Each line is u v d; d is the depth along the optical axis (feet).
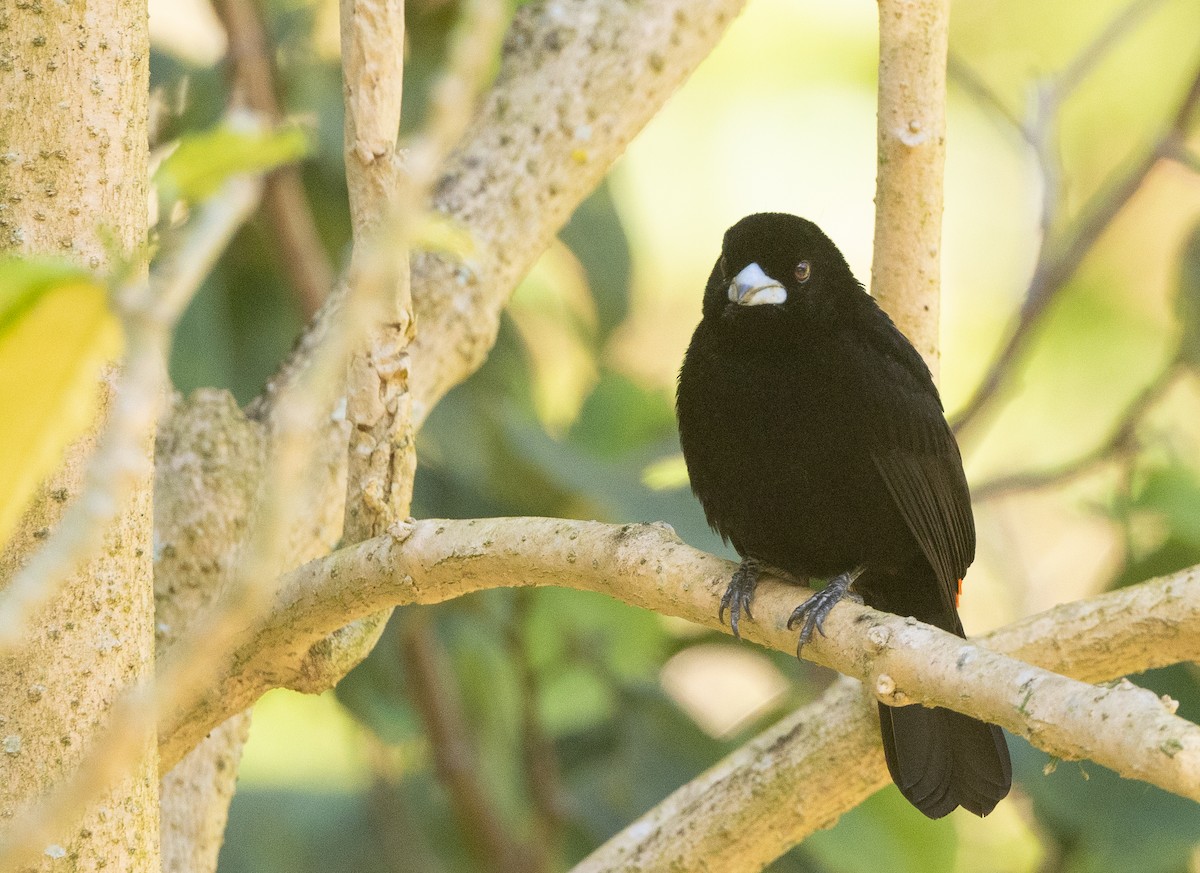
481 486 40.22
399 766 44.80
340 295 29.81
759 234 29.19
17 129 18.39
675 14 31.40
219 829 27.40
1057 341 59.82
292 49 40.47
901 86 26.96
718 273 30.07
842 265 29.71
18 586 9.75
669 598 21.21
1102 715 15.08
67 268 9.69
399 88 19.80
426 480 39.88
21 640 17.60
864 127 63.82
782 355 28.55
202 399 27.78
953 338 62.64
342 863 44.06
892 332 29.40
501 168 30.32
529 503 39.47
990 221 62.95
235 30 36.24
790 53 64.18
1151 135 56.70
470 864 44.09
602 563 21.36
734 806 25.93
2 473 10.18
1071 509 45.16
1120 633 23.07
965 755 25.89
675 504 35.22
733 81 64.13
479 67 10.76
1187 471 36.68
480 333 29.94
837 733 25.62
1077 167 62.03
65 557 9.90
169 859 26.25
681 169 63.72
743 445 28.96
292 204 36.17
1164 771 14.26
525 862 39.91
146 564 18.83
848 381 28.30
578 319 46.14
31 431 10.14
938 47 26.66
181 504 26.68
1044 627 23.50
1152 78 61.82
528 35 31.55
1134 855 33.78
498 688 43.24
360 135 19.66
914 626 18.67
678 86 31.83
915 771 25.44
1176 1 61.46
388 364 21.79
